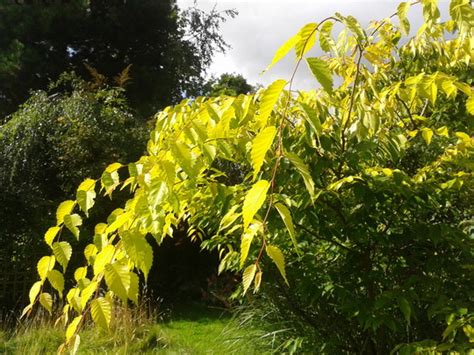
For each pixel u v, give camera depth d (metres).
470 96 1.40
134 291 1.14
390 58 2.67
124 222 1.36
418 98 2.35
